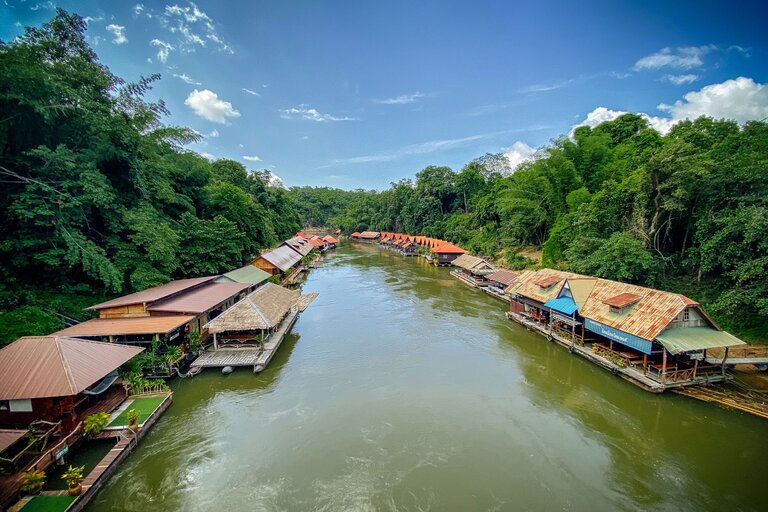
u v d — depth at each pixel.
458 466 14.82
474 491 13.46
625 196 33.19
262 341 25.59
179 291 27.19
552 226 52.41
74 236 22.33
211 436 16.69
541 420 18.19
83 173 22.86
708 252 25.50
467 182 95.69
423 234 100.62
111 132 26.22
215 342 25.36
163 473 14.27
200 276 38.78
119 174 29.34
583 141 50.72
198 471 14.42
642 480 14.05
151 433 16.78
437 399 20.17
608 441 16.50
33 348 15.36
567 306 27.47
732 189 26.34
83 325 21.64
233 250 42.22
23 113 21.52
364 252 96.06
